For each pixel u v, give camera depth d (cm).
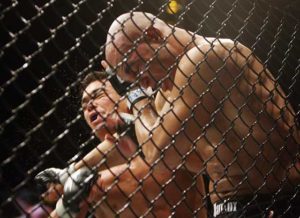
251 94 248
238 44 268
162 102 268
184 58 259
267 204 257
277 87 261
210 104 254
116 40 263
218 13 310
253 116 261
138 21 269
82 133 359
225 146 258
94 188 253
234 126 260
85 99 330
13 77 183
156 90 226
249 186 258
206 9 307
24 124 341
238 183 257
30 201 251
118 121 292
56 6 371
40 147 339
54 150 188
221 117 259
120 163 332
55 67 192
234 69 260
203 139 261
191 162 275
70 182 258
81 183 205
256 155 249
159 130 252
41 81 188
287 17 302
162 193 218
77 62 367
